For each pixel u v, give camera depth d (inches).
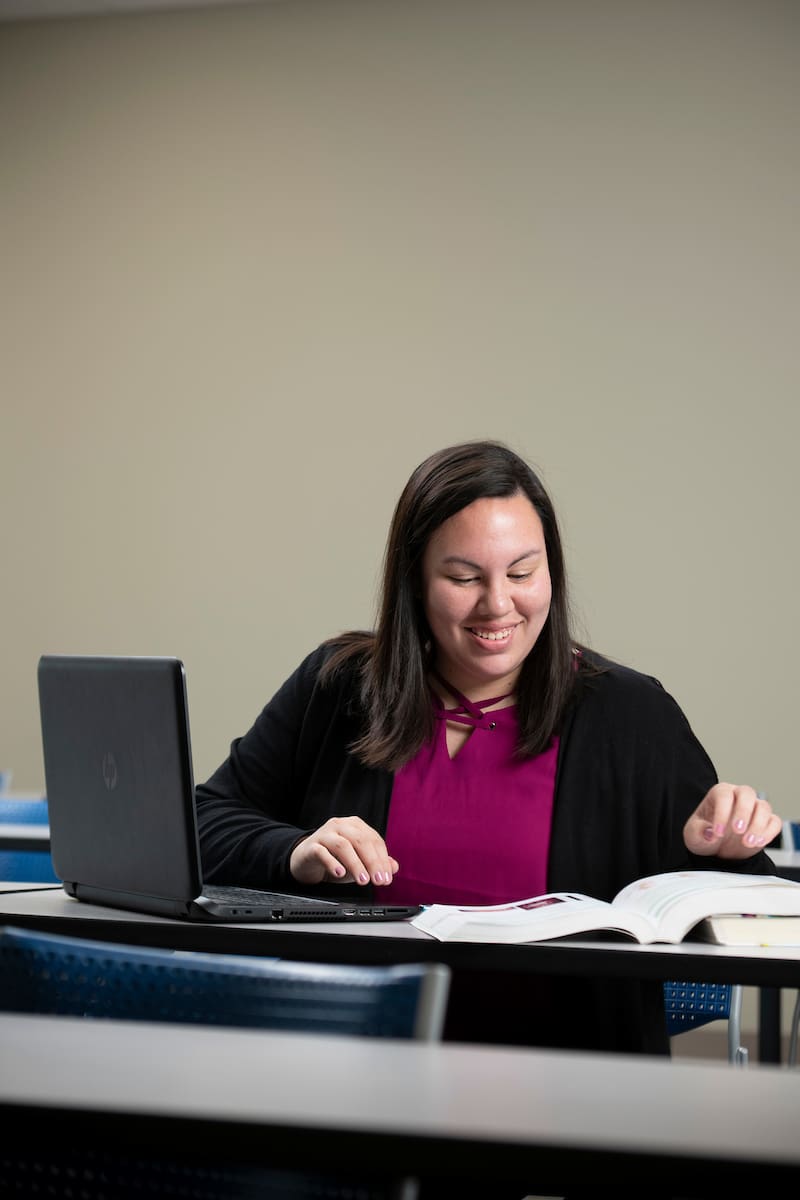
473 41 188.2
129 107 199.9
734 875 53.7
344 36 192.7
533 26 186.2
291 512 191.6
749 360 177.6
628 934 48.8
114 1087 20.4
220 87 196.9
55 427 200.4
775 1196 17.8
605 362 181.9
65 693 58.4
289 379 192.5
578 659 70.6
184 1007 29.3
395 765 68.4
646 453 179.9
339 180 191.9
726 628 176.7
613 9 183.6
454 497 65.4
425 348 187.9
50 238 201.8
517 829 66.5
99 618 197.3
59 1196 26.0
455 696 69.7
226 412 194.5
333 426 190.7
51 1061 22.0
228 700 192.5
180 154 197.9
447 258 187.8
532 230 185.2
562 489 182.1
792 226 177.2
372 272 190.4
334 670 73.2
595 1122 19.2
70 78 202.1
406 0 190.7
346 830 58.6
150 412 197.2
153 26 199.5
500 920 48.3
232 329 195.0
